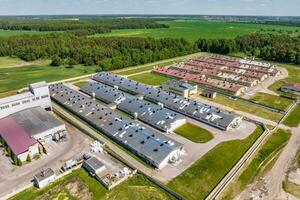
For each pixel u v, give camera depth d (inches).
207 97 4972.9
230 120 3683.6
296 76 6323.8
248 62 7401.6
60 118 4065.0
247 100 4731.8
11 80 6087.6
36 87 4037.9
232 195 2487.7
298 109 4424.2
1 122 3656.5
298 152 3166.8
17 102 3868.1
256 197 2465.6
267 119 4020.7
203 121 3914.9
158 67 6865.2
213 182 2642.7
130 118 4074.8
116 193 2496.3
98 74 6200.8
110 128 3531.0
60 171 2800.2
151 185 2600.9
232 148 3201.3
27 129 3400.6
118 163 2940.5
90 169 2770.7
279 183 2647.6
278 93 5162.4
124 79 5693.9
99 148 3169.3
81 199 2442.2
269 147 3267.7
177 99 4515.3
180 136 3491.6
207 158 2992.1
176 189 2534.5
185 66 7155.5
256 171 2829.7
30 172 2792.8
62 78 6200.8
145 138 3201.3
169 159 2923.2
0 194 2479.1
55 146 3265.3
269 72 6397.6
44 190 2546.8
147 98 4884.4
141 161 2957.7
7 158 3036.4
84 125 3811.5
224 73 6387.8
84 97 4522.6
